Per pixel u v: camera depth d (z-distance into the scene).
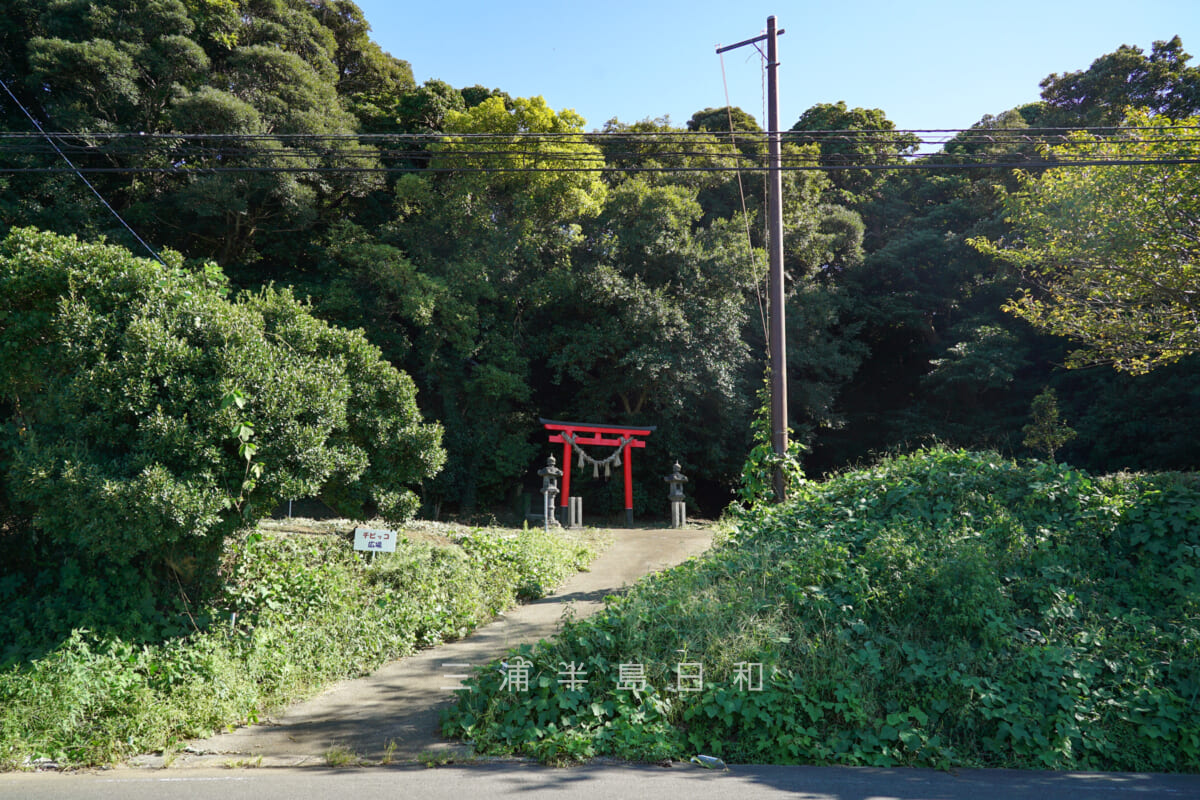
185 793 4.71
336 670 7.90
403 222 23.44
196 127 18.83
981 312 28.98
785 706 5.75
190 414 7.59
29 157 17.41
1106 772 5.38
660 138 25.78
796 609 6.96
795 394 25.88
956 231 29.72
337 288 19.67
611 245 23.55
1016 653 6.33
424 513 22.50
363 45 28.88
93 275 7.77
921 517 8.50
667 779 4.99
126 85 18.34
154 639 7.62
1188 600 6.72
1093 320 13.48
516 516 23.42
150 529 7.07
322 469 8.30
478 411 22.75
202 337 8.02
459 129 23.12
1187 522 7.57
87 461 7.20
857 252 28.77
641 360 22.31
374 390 9.52
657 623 6.75
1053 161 13.36
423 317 19.50
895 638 6.54
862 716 5.67
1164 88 25.41
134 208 19.12
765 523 9.37
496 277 22.25
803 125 33.53
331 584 9.34
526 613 10.30
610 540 16.84
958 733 5.79
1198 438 21.97
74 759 5.62
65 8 18.69
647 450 25.22
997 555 7.54
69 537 7.61
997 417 27.25
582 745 5.48
